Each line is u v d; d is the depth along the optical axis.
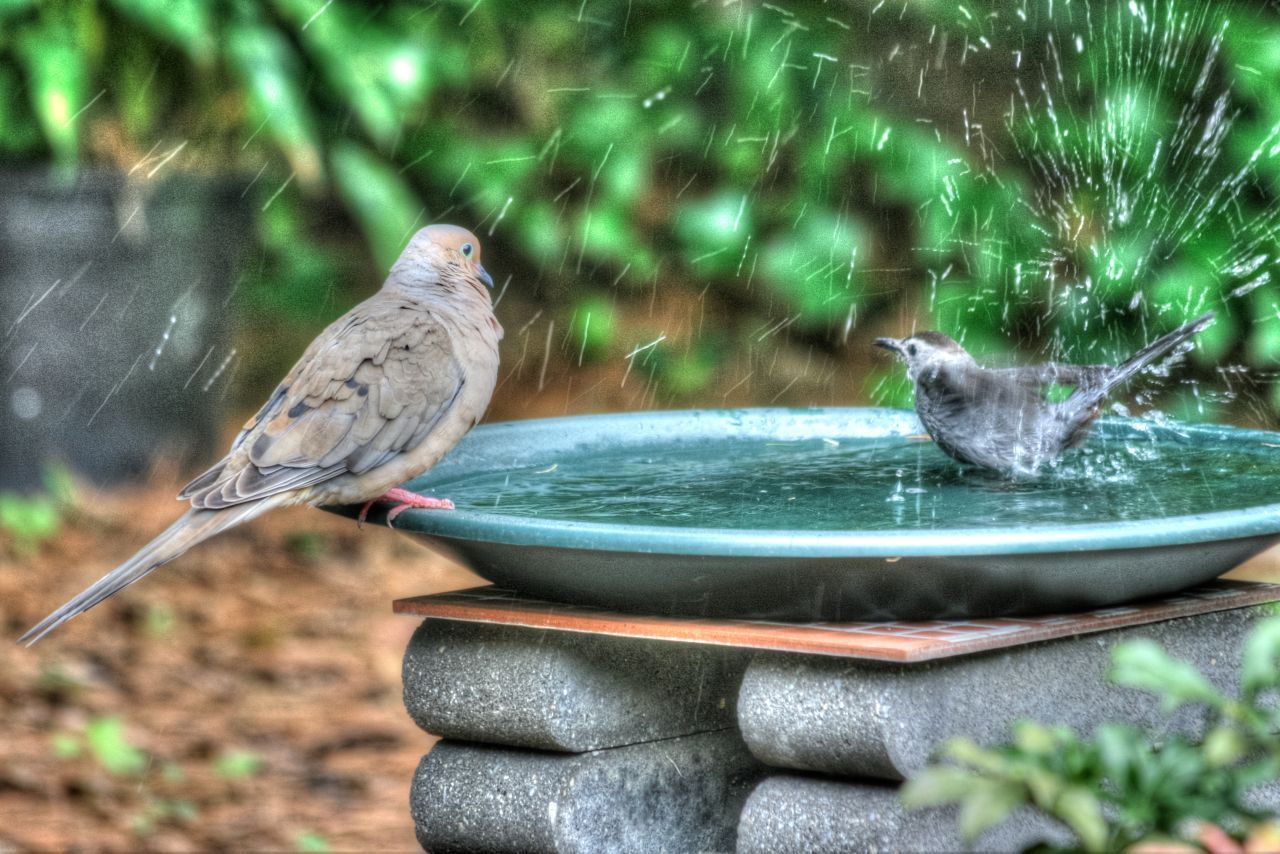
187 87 14.13
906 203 14.34
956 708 4.70
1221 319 12.51
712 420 7.35
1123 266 12.88
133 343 13.64
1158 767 3.53
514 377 15.98
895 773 4.55
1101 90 13.12
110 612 11.38
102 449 13.59
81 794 8.49
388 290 6.48
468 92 15.30
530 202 15.30
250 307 15.55
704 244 14.86
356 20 14.37
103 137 13.89
